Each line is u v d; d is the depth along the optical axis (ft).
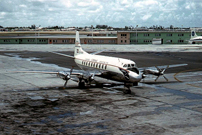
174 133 53.52
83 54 129.90
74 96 88.07
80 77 98.68
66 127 57.16
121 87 104.42
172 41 488.02
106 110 70.59
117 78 95.45
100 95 89.76
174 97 86.99
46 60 209.97
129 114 66.85
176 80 121.39
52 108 72.74
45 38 520.01
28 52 289.53
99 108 72.64
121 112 68.64
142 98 85.35
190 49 334.03
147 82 115.85
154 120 61.98
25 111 69.62
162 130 55.26
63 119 62.69
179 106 75.10
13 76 131.54
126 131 54.70
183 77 130.11
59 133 53.62
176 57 232.94
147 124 59.11
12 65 176.76
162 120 61.98
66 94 91.25
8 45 450.30
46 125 58.39
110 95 89.81
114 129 55.88
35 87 103.76
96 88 102.37
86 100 82.33
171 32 483.92
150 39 488.44
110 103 78.43
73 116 65.10
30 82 114.93
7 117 64.23
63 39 517.55
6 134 52.85
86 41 515.09
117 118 63.46
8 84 109.81
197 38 453.58
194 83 113.60
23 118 63.46
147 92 95.14
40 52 288.92
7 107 73.61
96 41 513.04
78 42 136.26
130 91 92.84
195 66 173.47
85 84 108.88
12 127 57.00
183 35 485.15
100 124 59.06
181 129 55.93
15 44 496.23
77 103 78.43
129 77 90.27
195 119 62.85
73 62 196.03
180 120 62.03
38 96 87.86
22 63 188.96
